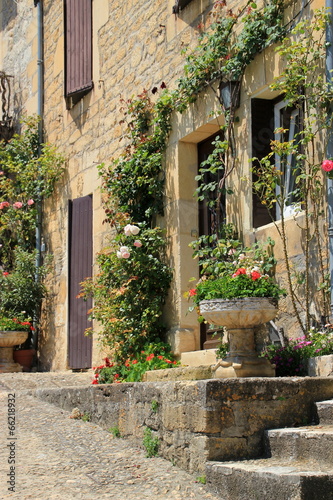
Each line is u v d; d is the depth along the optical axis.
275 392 4.45
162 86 8.62
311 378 4.60
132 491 4.05
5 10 14.57
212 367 6.16
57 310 11.46
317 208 6.23
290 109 7.18
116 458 4.68
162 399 4.73
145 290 8.52
